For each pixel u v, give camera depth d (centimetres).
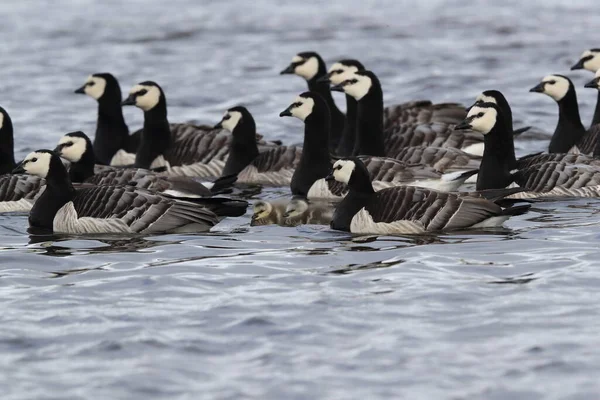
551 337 1214
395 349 1194
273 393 1091
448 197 1728
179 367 1162
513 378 1112
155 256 1616
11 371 1162
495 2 4966
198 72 3672
